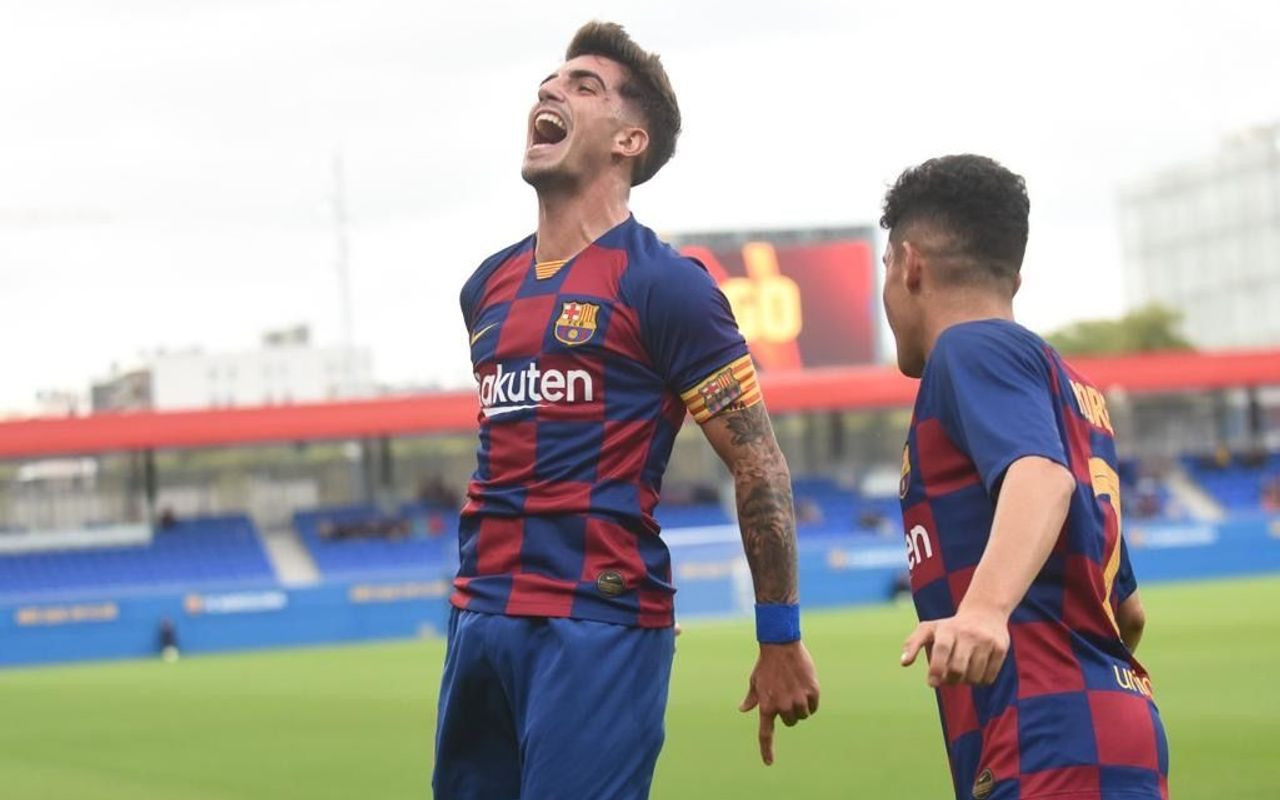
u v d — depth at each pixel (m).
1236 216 98.44
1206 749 15.12
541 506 5.84
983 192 5.04
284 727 21.81
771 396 58.56
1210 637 30.45
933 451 4.93
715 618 50.91
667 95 6.17
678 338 5.86
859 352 59.81
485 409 6.05
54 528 60.19
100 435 55.88
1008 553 4.48
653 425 5.93
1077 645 4.79
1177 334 101.25
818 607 53.44
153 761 18.53
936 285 5.07
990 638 4.41
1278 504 64.44
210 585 50.69
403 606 50.03
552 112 6.05
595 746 5.70
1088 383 5.13
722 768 15.29
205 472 62.22
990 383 4.74
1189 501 64.75
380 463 66.06
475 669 5.93
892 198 5.21
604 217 6.06
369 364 89.25
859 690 23.05
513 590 5.84
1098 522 4.89
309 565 59.44
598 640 5.76
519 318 5.98
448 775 6.14
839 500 65.44
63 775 17.47
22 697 30.52
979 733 4.82
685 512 63.50
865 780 14.17
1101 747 4.66
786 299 59.59
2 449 55.22
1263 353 61.75
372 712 23.59
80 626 47.50
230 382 85.62
